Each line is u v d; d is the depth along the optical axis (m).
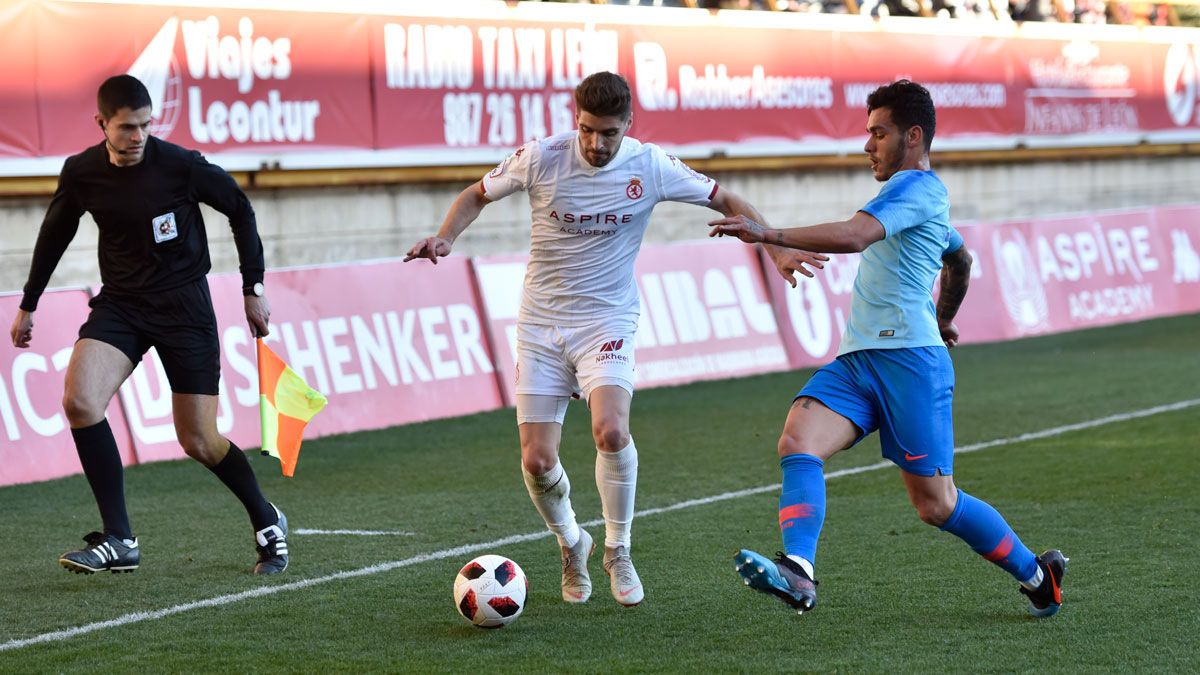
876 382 15.95
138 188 19.16
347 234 43.22
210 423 19.94
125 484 28.34
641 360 41.84
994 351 48.97
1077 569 19.69
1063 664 15.28
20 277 36.59
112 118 18.50
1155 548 20.95
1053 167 63.94
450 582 19.73
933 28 56.88
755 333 45.50
